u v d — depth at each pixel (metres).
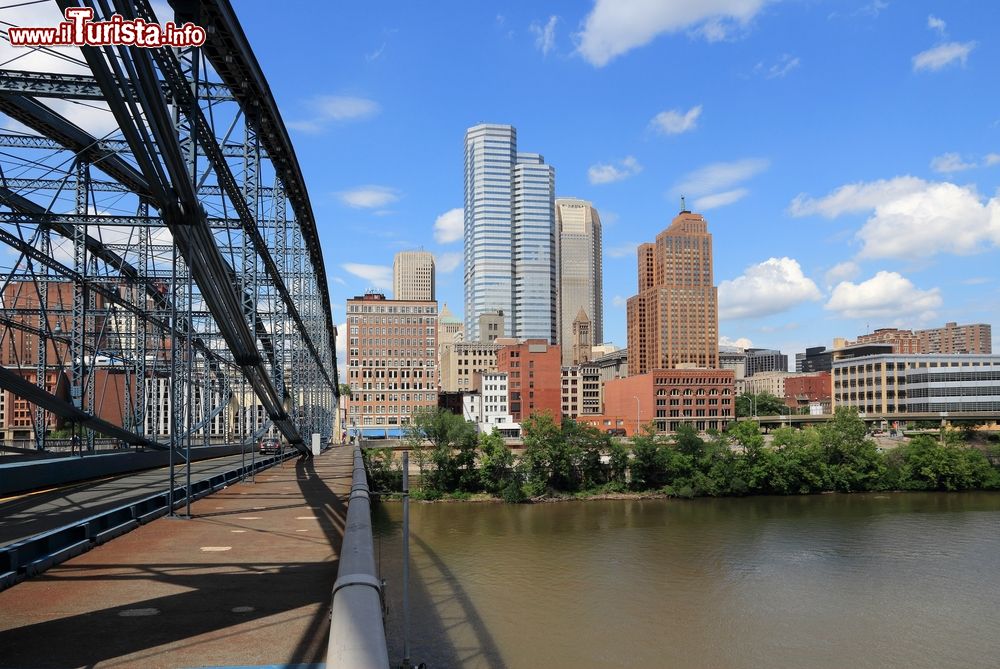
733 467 100.44
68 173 34.75
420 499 93.94
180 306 56.62
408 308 184.50
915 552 62.22
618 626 41.47
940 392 161.38
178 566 16.83
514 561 57.34
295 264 55.19
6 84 21.25
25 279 43.03
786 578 53.09
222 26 23.34
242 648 10.94
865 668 36.56
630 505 91.06
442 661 34.72
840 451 106.88
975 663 37.53
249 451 83.38
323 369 85.69
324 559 17.69
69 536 18.31
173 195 22.27
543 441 99.56
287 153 38.66
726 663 36.50
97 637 11.48
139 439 52.56
